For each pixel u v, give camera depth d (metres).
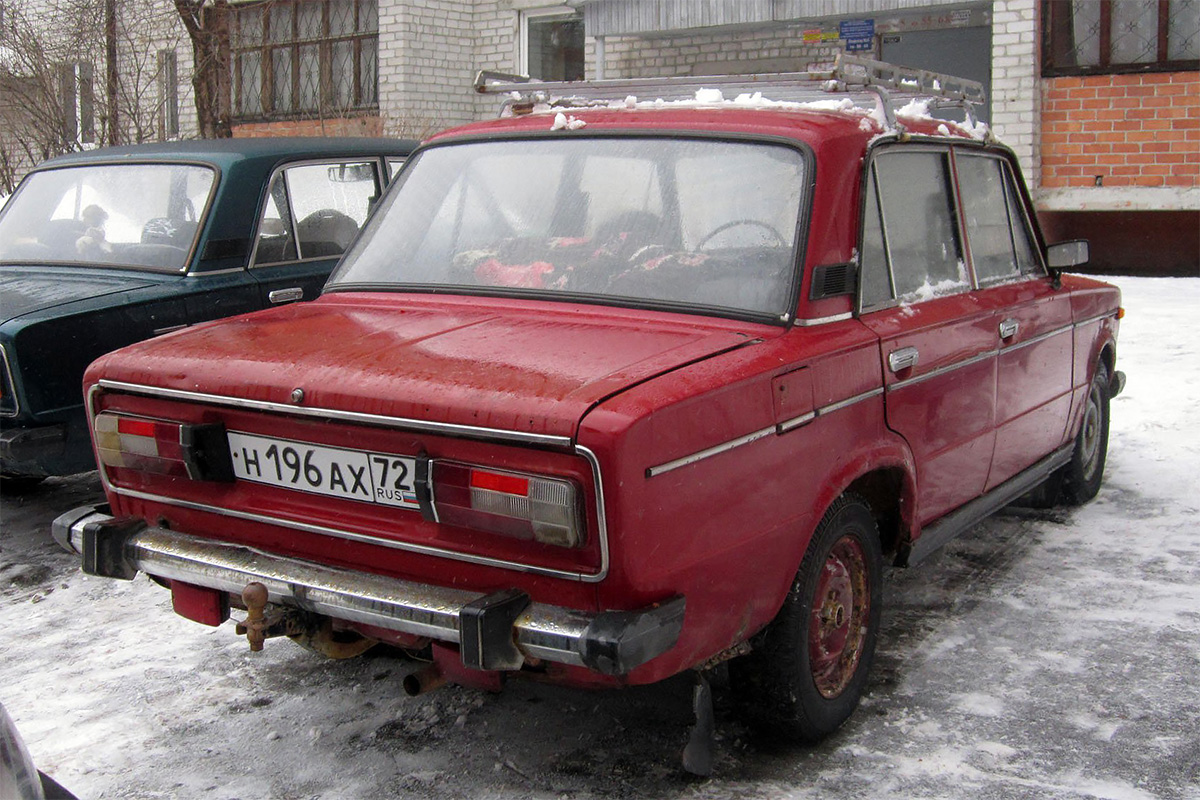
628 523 2.54
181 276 5.30
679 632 2.66
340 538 2.93
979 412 4.07
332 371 2.89
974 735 3.38
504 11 15.99
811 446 3.10
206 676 3.80
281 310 3.68
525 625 2.61
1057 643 4.02
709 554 2.77
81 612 4.35
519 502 2.57
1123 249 12.38
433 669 2.90
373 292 3.71
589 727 3.45
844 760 3.24
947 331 3.79
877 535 3.54
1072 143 12.20
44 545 5.10
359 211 6.19
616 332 3.11
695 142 3.55
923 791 3.07
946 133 4.18
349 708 3.58
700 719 3.02
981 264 4.33
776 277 3.23
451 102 16.25
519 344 3.01
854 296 3.41
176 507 3.23
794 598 3.13
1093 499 5.70
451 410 2.65
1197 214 11.98
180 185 5.62
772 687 3.16
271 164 5.73
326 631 3.13
